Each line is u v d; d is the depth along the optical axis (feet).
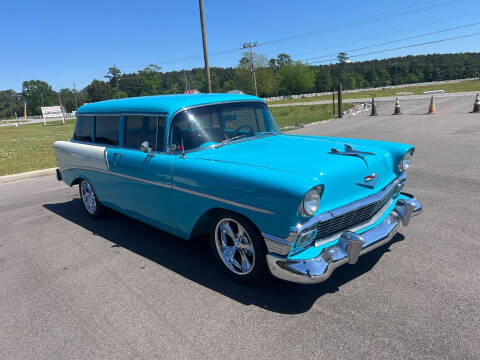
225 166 10.78
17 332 9.84
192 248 14.46
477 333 8.45
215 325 9.48
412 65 526.57
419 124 45.21
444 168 23.06
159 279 12.07
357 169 10.60
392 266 11.69
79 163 17.54
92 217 18.90
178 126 12.54
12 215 20.30
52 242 15.99
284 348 8.45
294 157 10.97
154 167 12.80
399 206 12.07
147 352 8.68
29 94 490.49
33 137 91.56
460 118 48.06
